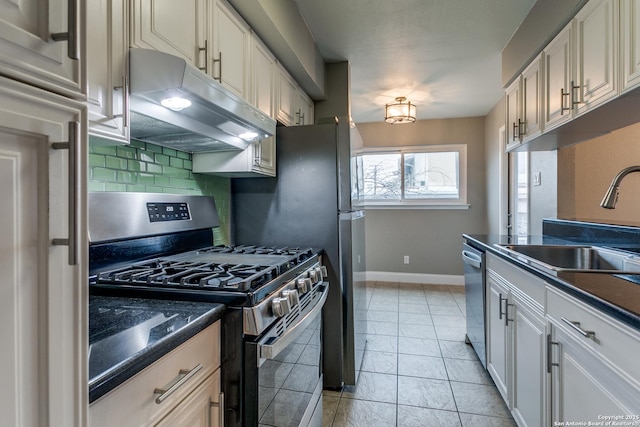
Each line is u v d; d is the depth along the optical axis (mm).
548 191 2664
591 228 2104
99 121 905
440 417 1805
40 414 454
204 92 1114
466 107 4156
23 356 436
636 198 2477
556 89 1822
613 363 907
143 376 696
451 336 2869
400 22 2275
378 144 4859
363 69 3033
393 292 4254
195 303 1007
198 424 896
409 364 2389
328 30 2379
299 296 1380
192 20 1282
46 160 463
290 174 2088
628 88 1275
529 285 1484
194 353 875
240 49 1644
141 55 1003
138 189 1500
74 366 500
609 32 1386
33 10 464
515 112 2418
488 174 4383
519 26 2301
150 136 1459
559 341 1229
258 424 1025
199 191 1905
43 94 461
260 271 1213
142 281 1098
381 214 4879
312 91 2725
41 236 456
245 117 1406
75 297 499
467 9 2123
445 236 4684
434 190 4742
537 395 1397
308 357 1510
